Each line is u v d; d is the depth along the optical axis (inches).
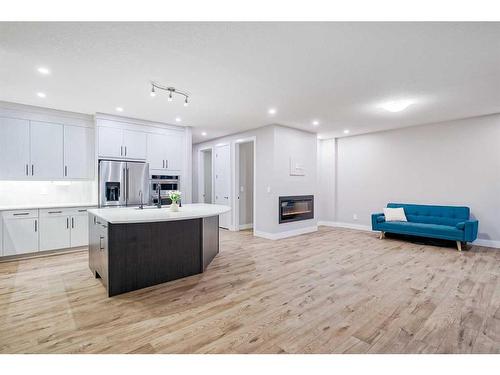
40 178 171.5
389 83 129.6
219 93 143.9
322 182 293.9
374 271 136.6
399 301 102.0
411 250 179.5
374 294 108.5
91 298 104.9
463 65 110.0
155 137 210.4
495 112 181.6
